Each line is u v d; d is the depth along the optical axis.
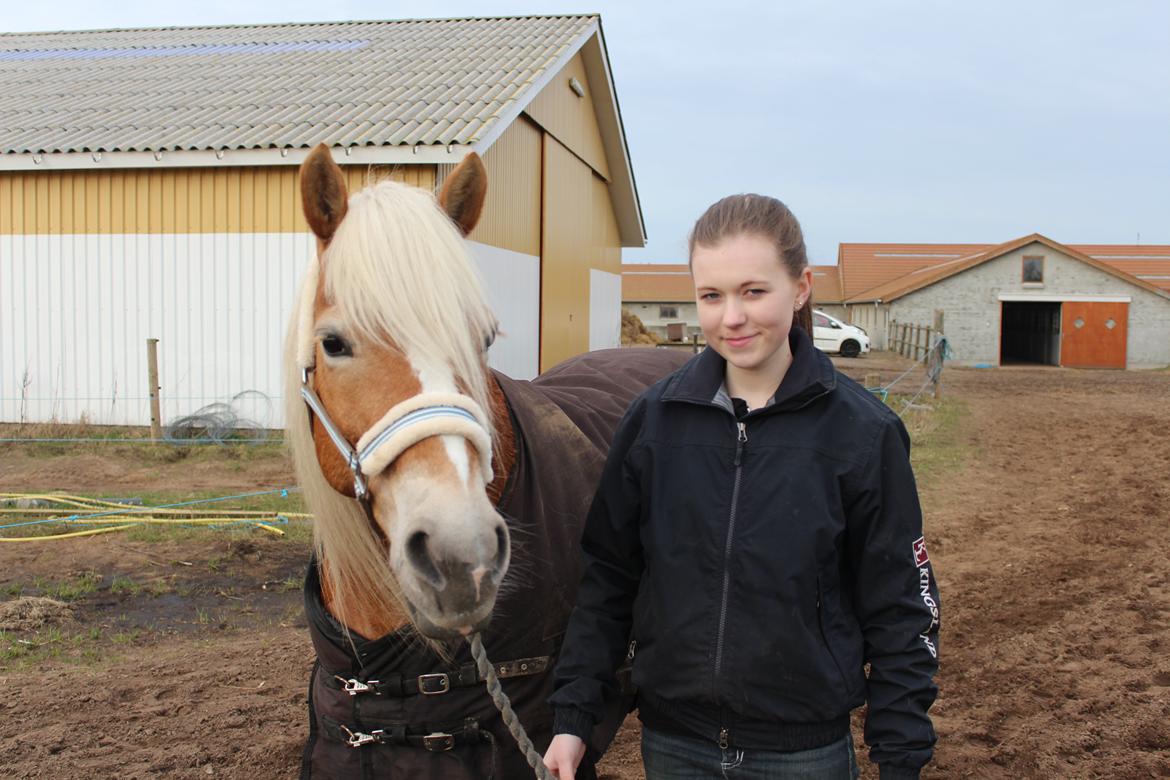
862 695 1.83
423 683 1.98
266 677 4.13
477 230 10.62
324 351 1.79
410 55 14.15
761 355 1.77
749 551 1.76
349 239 1.78
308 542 6.18
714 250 1.76
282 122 10.77
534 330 13.22
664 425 1.91
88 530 6.38
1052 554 6.16
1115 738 3.57
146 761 3.37
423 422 1.65
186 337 10.72
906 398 15.37
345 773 2.05
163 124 11.15
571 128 14.86
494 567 1.58
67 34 18.30
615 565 2.03
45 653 4.32
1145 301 29.53
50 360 11.02
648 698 1.95
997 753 3.47
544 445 2.14
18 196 10.93
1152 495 7.82
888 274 42.59
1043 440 11.26
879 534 1.78
